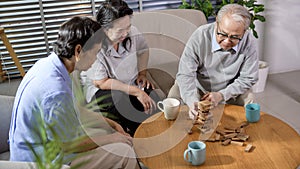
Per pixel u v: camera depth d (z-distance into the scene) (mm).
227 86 2248
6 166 1446
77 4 3281
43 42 3316
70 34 1669
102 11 1974
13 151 1750
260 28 3719
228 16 1979
